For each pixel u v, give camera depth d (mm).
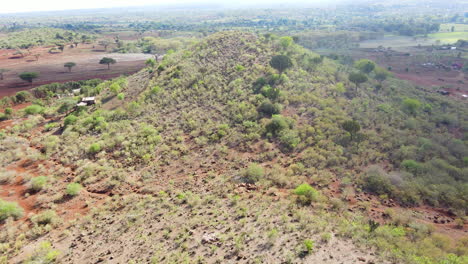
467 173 33188
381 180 30781
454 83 90938
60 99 75125
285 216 22609
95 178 33344
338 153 36719
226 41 82500
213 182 31328
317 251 17750
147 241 21531
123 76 103125
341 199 27984
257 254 17828
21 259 21578
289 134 40594
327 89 60500
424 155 37844
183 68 65750
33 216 26812
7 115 59656
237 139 40812
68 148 40656
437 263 17891
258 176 31297
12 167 36750
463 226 24812
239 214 23562
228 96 53844
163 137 42969
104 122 47438
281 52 76250
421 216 26141
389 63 124875
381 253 17891
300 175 32406
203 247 19375
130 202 28844
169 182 32250
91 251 21656
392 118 50000
